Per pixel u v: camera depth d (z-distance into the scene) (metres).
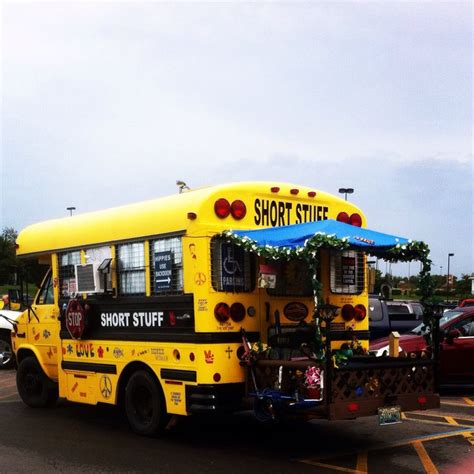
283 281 7.72
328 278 8.14
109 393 8.38
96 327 8.64
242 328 7.29
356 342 8.16
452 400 11.16
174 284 7.47
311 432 8.31
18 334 10.41
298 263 7.86
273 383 6.91
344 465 6.69
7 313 15.20
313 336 6.72
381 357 7.49
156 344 7.64
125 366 8.12
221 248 7.25
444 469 6.52
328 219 7.85
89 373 8.73
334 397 6.41
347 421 9.01
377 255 7.48
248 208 7.58
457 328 11.81
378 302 15.20
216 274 7.19
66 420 9.17
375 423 8.88
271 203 7.80
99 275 8.45
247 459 6.94
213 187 7.45
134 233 8.02
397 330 15.68
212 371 7.02
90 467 6.66
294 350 7.27
